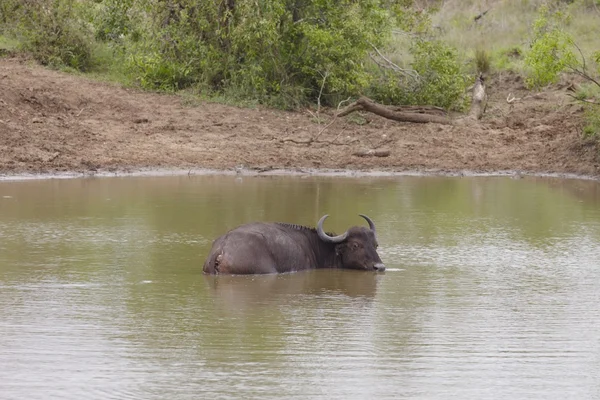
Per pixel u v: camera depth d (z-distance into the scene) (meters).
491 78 82.94
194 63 74.00
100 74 74.19
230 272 33.72
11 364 23.69
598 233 42.66
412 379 23.23
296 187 53.78
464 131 69.69
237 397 21.81
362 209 47.34
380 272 35.22
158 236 39.81
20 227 40.97
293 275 34.44
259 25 70.88
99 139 61.31
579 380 23.38
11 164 55.62
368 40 74.19
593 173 62.09
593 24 90.06
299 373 23.47
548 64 62.69
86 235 39.69
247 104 71.69
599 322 28.50
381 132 69.00
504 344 26.16
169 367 23.69
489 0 102.44
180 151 61.38
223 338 26.22
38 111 63.44
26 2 76.12
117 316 28.11
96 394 21.81
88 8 78.19
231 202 47.94
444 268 35.78
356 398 21.92
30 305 29.08
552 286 33.03
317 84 75.25
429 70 76.12
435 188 55.19
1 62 70.69
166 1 74.56
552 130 69.81
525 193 54.00
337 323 27.98
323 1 73.75
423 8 95.50
